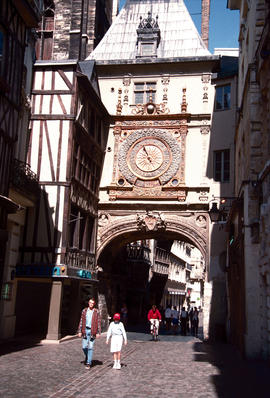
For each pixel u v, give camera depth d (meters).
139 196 22.73
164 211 22.56
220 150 22.52
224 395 7.76
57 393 7.58
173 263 50.66
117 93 24.30
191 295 49.88
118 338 10.70
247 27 16.67
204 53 24.52
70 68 19.42
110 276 25.00
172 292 48.50
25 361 11.09
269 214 11.76
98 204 23.00
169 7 26.83
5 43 13.90
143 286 35.00
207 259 21.67
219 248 21.59
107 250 23.95
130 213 22.83
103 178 23.47
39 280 18.41
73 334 18.92
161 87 23.86
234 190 21.83
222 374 10.22
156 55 24.62
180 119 23.09
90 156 21.56
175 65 23.88
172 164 22.78
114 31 26.53
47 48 29.03
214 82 23.28
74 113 19.03
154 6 27.05
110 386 8.40
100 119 23.17
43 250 18.03
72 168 18.95
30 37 19.12
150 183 22.86
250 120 14.15
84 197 20.69
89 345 10.44
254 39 14.37
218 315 21.03
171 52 24.95
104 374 9.75
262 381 9.29
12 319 16.52
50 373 9.52
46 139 18.95
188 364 11.93
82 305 21.11
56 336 16.73
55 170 18.64
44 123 19.11
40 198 18.47
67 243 18.27
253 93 14.20
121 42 25.97
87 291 21.66
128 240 25.06
